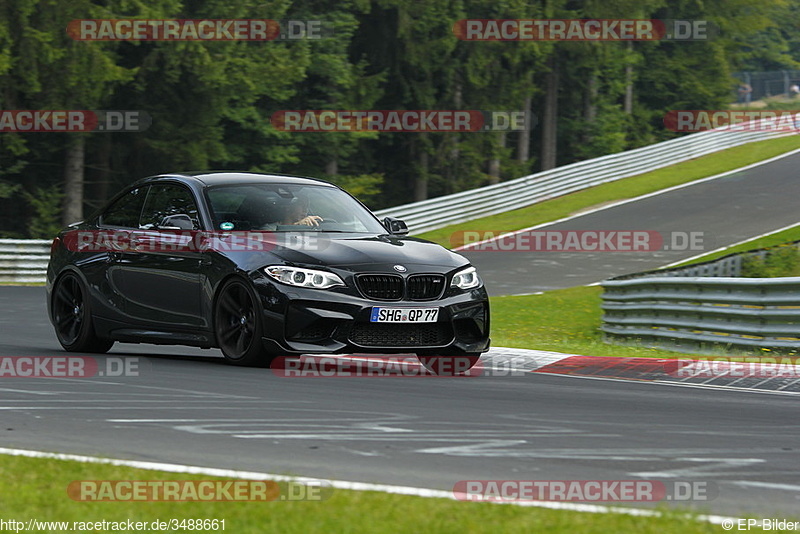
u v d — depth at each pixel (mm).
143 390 27672
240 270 32125
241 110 136000
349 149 151000
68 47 107750
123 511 15102
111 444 20688
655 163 149250
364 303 31297
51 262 38781
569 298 76750
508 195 125562
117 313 35969
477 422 23766
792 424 24703
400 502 15789
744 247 100250
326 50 146750
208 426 22625
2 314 56906
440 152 164875
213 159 127812
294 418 23734
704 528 14531
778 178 138625
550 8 167125
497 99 170250
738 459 20172
